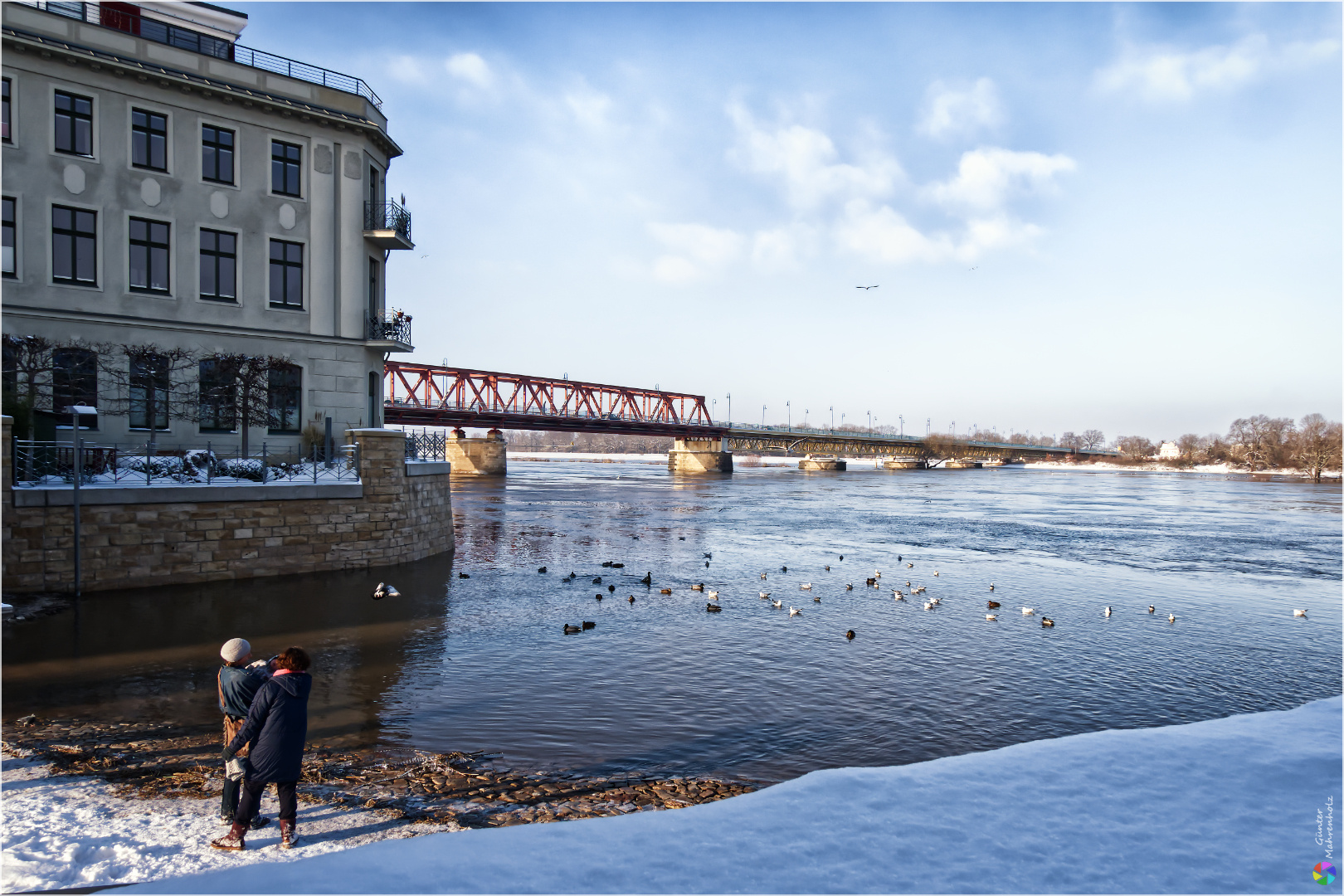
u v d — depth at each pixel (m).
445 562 26.88
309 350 29.36
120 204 25.95
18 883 6.16
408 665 15.23
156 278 26.67
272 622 17.84
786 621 20.09
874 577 26.14
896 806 5.42
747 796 5.61
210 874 4.47
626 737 11.83
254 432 28.38
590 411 119.56
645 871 4.47
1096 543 40.56
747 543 37.12
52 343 24.75
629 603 21.67
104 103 25.73
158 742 10.78
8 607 17.83
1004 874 4.48
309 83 29.41
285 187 29.02
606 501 62.59
